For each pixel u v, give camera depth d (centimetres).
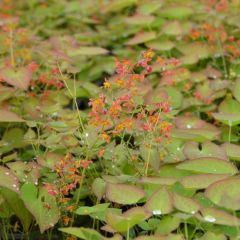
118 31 240
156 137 161
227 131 180
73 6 260
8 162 169
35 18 265
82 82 197
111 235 159
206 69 208
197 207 145
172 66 199
